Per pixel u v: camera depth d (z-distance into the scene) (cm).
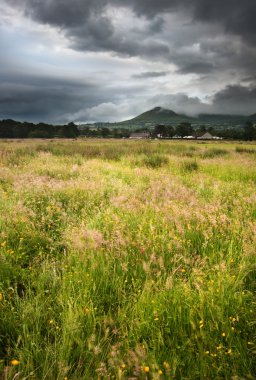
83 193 793
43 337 283
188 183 1022
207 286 336
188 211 592
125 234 490
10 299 337
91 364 249
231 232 504
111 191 812
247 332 287
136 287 356
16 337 284
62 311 307
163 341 268
